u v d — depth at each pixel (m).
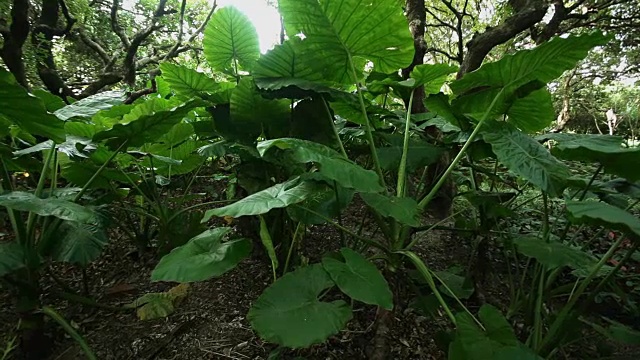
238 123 1.89
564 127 8.02
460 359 0.99
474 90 1.68
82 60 5.19
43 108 1.19
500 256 2.36
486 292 1.93
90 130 1.84
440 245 2.42
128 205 2.24
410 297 1.82
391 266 1.41
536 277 1.53
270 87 1.58
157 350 1.45
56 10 3.60
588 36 1.33
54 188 1.72
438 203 2.77
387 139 1.84
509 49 4.77
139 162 2.23
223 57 2.20
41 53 3.42
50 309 1.34
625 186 1.50
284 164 1.73
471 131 1.75
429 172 2.55
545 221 1.48
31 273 1.35
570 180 1.29
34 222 1.39
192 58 5.90
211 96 1.93
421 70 1.71
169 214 2.11
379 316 1.36
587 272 1.45
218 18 2.03
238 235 2.17
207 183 3.41
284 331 0.96
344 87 2.01
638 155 1.15
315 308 1.05
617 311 1.83
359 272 1.13
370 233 2.42
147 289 1.88
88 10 4.54
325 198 1.64
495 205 1.60
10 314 1.65
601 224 1.01
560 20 3.61
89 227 1.55
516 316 1.69
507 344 1.04
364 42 1.62
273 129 1.91
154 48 5.50
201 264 1.22
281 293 1.09
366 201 1.23
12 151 1.58
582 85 8.67
